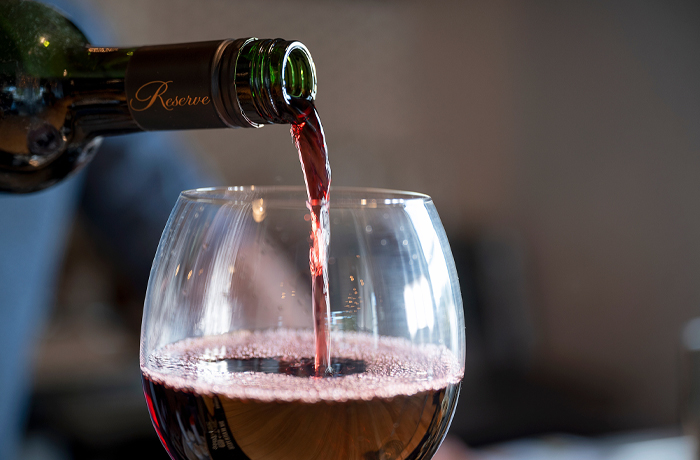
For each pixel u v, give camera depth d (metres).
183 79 0.34
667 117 2.11
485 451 0.70
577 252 2.28
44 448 1.31
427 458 0.35
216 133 2.09
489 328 1.87
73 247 1.76
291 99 0.37
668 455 0.67
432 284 0.34
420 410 0.33
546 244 2.35
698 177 2.07
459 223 2.38
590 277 2.24
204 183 0.81
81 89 0.39
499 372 1.89
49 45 0.40
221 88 0.34
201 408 0.33
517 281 1.96
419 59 2.32
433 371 0.34
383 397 0.33
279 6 2.13
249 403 0.32
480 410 1.69
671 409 2.04
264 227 0.34
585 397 2.08
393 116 2.31
